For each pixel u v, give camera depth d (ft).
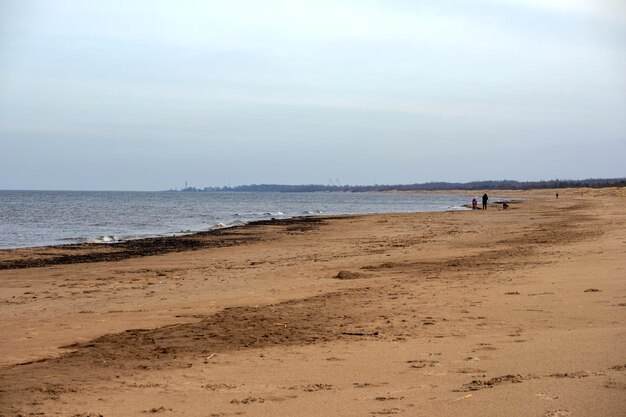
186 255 82.64
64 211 257.96
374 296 42.70
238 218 208.13
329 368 24.25
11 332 33.45
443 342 28.19
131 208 300.40
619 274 48.29
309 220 177.17
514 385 20.42
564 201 342.44
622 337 27.32
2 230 144.97
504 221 152.25
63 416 18.72
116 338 30.96
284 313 36.86
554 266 55.93
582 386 19.92
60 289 51.93
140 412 19.08
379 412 18.35
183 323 35.37
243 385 22.12
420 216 188.65
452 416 17.67
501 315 34.50
